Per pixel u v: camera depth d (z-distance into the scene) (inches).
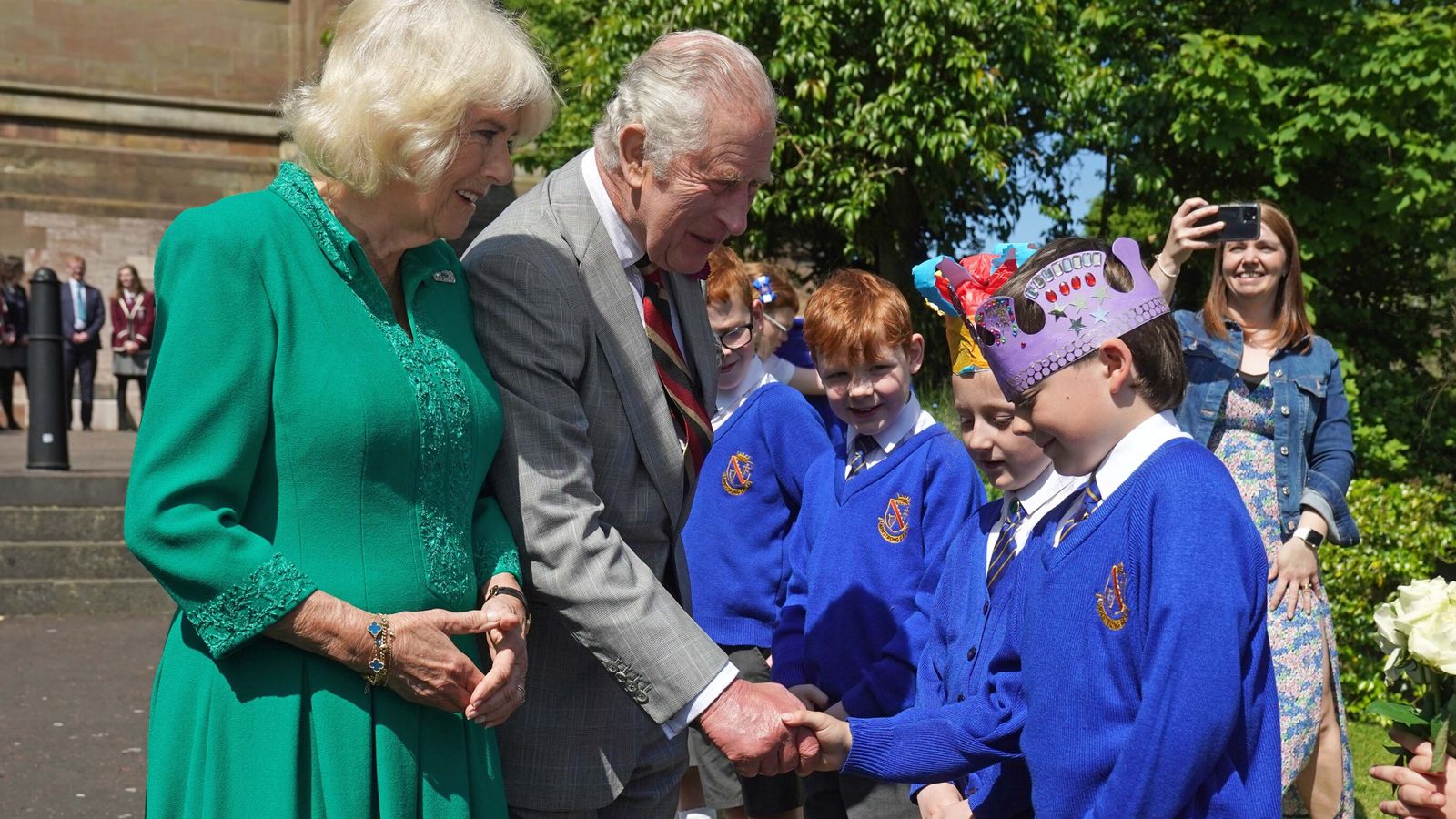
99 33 716.7
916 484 130.5
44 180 697.6
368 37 82.4
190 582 75.9
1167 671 76.1
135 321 602.2
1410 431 403.2
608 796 98.9
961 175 435.5
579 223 97.4
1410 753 88.8
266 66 746.2
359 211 85.3
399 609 81.8
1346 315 439.8
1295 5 410.9
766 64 413.7
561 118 441.1
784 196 414.0
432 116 80.7
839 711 127.8
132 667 255.1
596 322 96.4
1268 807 77.2
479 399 89.0
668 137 92.2
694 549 155.5
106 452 456.1
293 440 79.5
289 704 79.0
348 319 82.2
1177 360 84.0
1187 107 426.9
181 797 79.4
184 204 721.0
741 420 154.9
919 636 126.0
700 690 91.4
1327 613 150.3
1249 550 78.8
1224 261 154.9
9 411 581.0
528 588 94.0
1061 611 83.7
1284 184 422.3
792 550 143.1
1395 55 392.2
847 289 131.8
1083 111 448.8
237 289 78.4
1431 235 438.6
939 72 417.4
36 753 196.9
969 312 104.0
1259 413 152.6
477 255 97.3
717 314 151.9
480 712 83.6
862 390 130.6
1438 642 84.7
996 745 94.5
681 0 416.5
